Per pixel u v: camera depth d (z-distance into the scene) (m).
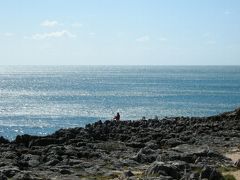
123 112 127.56
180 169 30.12
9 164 32.91
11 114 126.06
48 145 44.00
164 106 145.62
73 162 34.78
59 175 30.55
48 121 110.25
